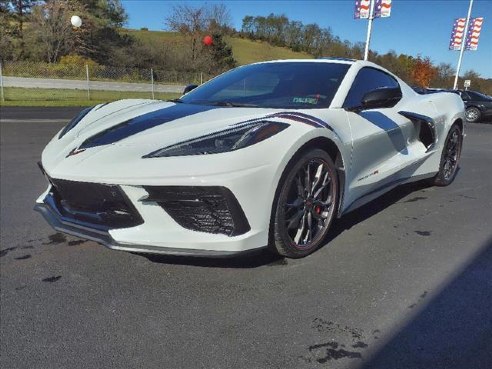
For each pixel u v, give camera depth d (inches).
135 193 92.8
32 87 938.1
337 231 131.9
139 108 126.6
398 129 144.2
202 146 93.4
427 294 95.0
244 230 94.3
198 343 79.4
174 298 94.7
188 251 94.0
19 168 227.3
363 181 128.8
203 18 1600.6
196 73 1300.4
